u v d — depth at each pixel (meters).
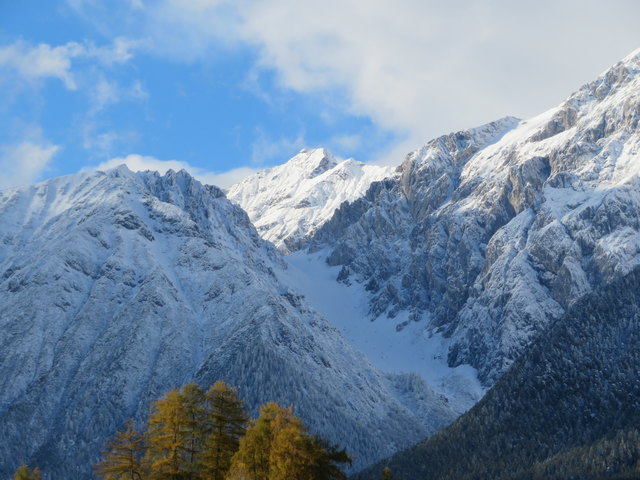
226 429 114.25
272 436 112.88
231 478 105.44
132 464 110.75
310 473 110.31
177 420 111.44
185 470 110.12
